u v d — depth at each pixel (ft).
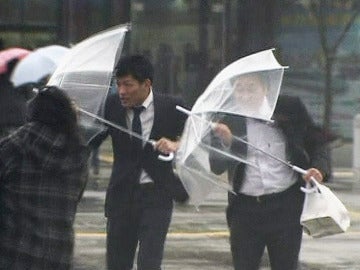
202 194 50.83
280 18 137.90
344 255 79.10
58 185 40.19
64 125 40.34
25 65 62.34
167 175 51.24
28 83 61.93
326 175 49.70
